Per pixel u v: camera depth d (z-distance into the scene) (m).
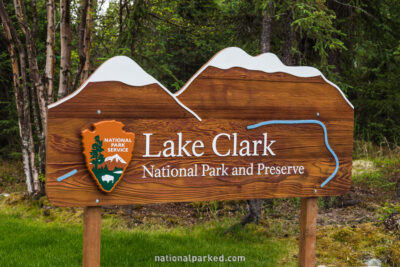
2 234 5.21
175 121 3.02
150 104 2.94
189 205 7.47
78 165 2.75
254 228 5.75
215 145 3.15
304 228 3.55
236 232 5.61
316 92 3.46
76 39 9.38
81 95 2.74
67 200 2.73
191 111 3.06
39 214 6.60
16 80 7.51
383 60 10.98
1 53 11.09
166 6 8.84
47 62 7.16
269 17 6.15
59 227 5.73
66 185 2.72
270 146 3.32
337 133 3.55
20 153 11.15
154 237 5.27
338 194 3.58
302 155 3.43
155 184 2.98
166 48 9.73
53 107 2.68
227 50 3.19
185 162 3.06
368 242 4.77
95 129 2.76
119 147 2.83
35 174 7.31
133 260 4.30
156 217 6.65
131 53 7.15
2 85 11.80
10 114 11.20
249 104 3.25
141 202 2.94
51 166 2.68
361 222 5.98
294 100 3.39
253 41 8.12
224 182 3.18
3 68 10.95
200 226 6.17
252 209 5.93
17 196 7.25
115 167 2.82
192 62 9.98
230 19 8.67
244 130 3.23
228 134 3.19
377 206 6.75
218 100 3.15
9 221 6.01
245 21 8.08
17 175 10.48
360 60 10.49
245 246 5.04
